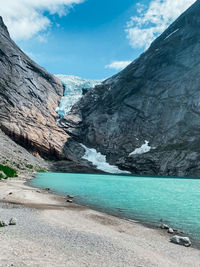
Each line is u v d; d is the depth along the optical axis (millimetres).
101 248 11523
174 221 19781
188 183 63219
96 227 16203
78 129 161750
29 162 94562
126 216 21141
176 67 157375
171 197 34750
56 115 169375
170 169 111562
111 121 158250
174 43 167500
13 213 18109
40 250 10102
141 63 179875
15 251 9484
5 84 141250
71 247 11148
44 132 135375
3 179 42125
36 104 154375
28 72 174750
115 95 171750
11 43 182875
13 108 130500
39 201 25156
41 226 14828
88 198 31156
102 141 151625
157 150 126750
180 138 124688
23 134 119750
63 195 32438
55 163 122438
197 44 155250
